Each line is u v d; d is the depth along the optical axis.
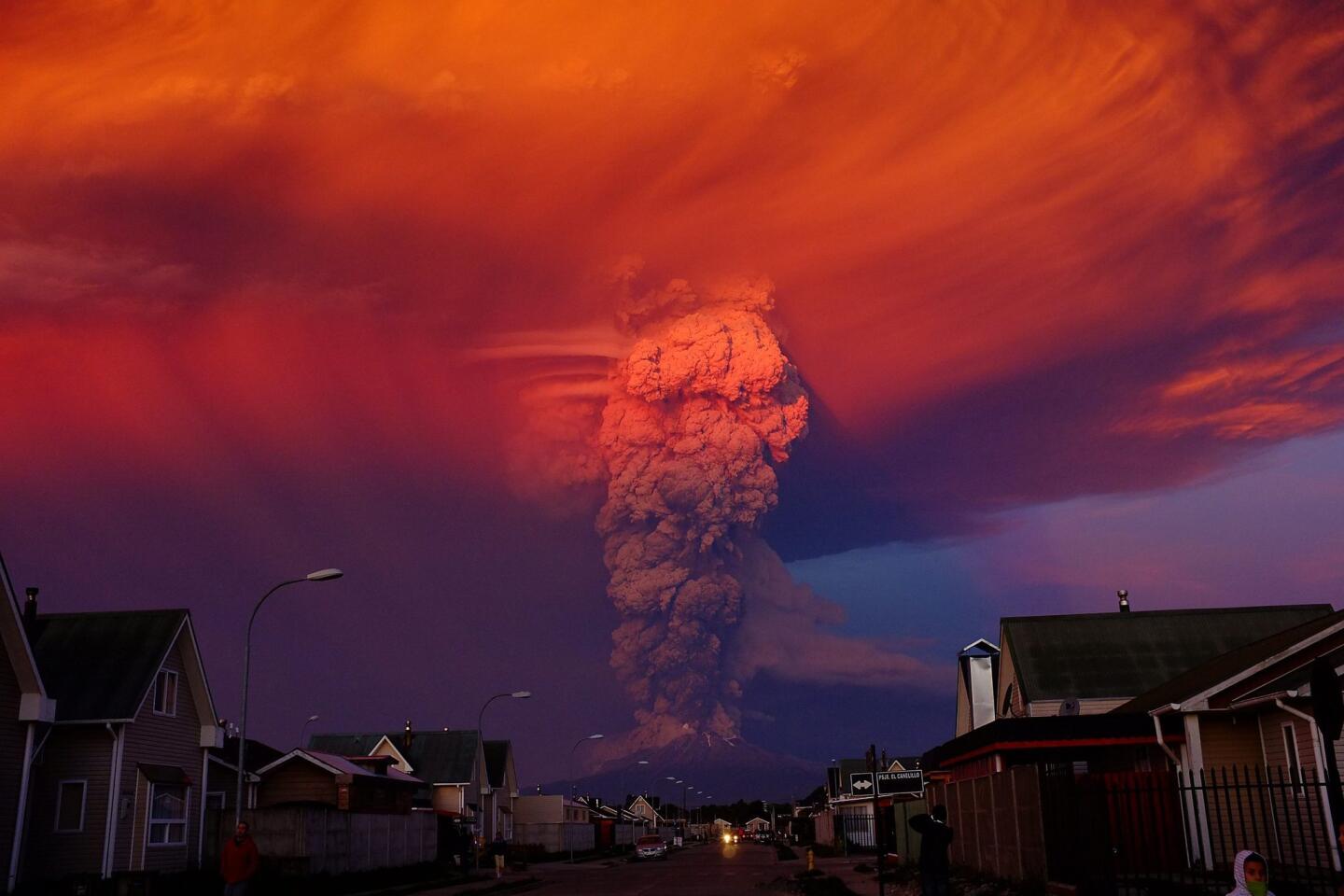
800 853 76.00
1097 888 17.72
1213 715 25.19
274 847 34.25
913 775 58.62
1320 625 27.16
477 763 75.12
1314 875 20.34
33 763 30.58
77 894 27.30
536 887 39.38
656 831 140.38
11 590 27.77
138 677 32.03
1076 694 40.28
